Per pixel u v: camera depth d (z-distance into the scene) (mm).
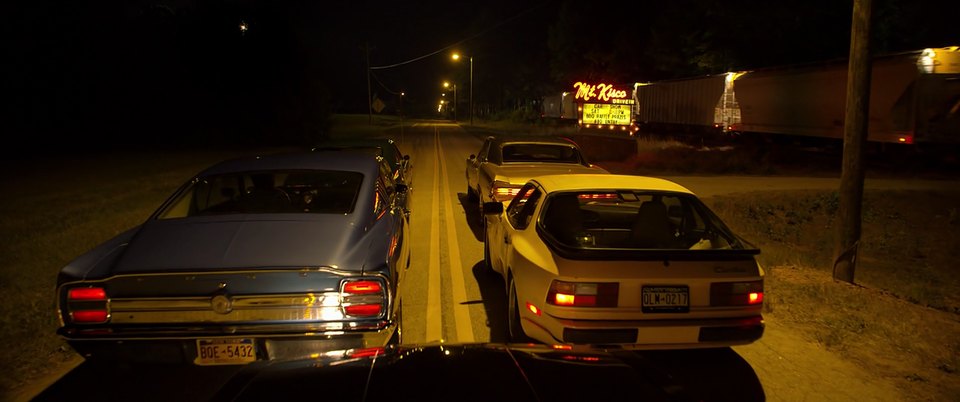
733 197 14016
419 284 6605
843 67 20000
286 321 3586
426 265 7445
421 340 4910
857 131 6441
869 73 6371
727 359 4508
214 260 3680
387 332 3678
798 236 11234
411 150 30000
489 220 6684
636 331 3723
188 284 3553
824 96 21062
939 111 17312
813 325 5191
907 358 4465
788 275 7059
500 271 5855
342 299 3619
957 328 5074
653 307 3775
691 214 4812
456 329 5191
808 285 6461
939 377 4141
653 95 37312
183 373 4289
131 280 3553
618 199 5086
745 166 20109
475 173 11289
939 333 4938
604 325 3723
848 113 6527
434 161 23406
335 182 5016
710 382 4109
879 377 4164
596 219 5316
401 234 5207
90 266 3783
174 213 4551
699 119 30750
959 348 4613
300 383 2020
